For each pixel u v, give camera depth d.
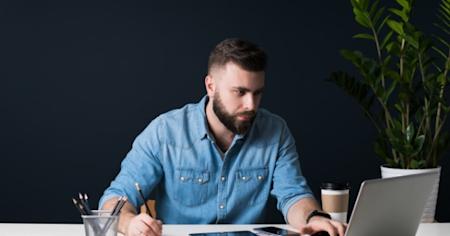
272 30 4.00
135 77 3.99
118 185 2.46
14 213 3.99
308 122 4.03
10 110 3.97
